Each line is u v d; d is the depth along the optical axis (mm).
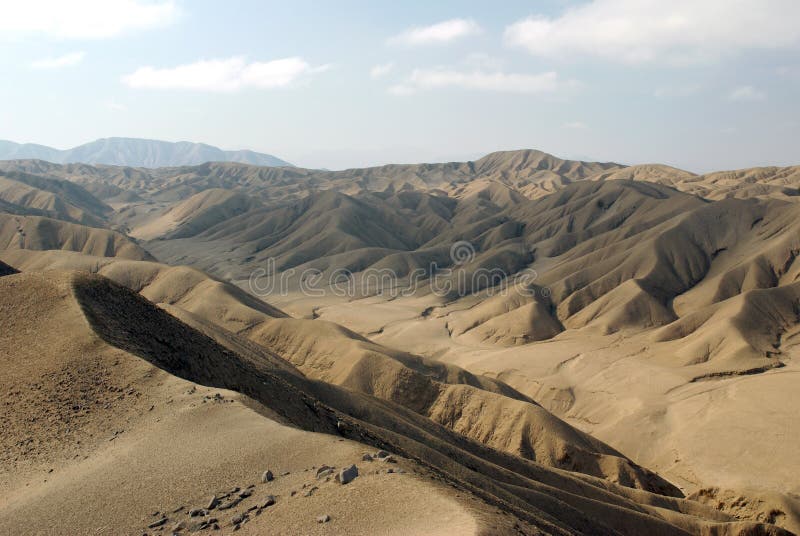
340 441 24141
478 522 16188
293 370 72812
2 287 40406
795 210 157750
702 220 167125
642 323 131375
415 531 16344
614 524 49000
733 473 72125
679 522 53500
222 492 21141
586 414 97875
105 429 27609
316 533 17078
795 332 110688
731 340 106375
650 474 68625
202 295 111500
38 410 29656
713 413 85438
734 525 52531
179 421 26812
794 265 137125
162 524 19609
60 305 37531
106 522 20375
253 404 28766
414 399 80000
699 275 152875
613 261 160250
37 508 21938
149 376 31188
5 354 34438
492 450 62125
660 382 99750
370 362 83688
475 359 121562
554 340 128250
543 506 44469
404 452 41688
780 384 87500
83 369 31984
